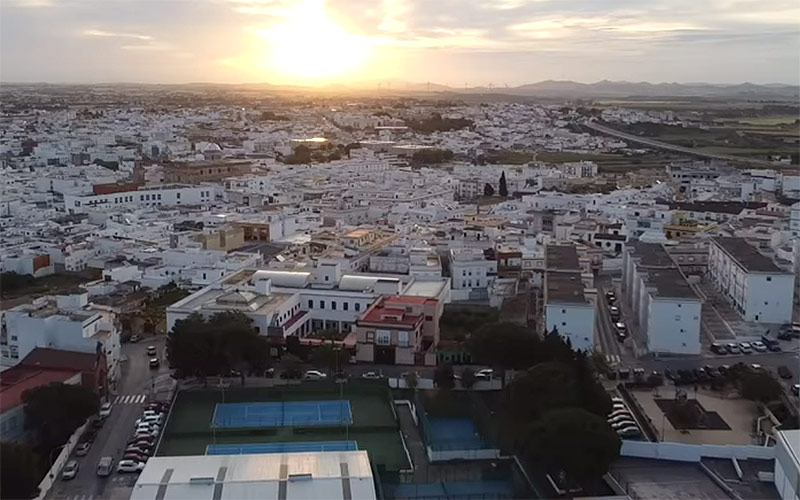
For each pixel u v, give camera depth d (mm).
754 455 146875
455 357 197000
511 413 156750
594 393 157125
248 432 158500
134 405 172375
